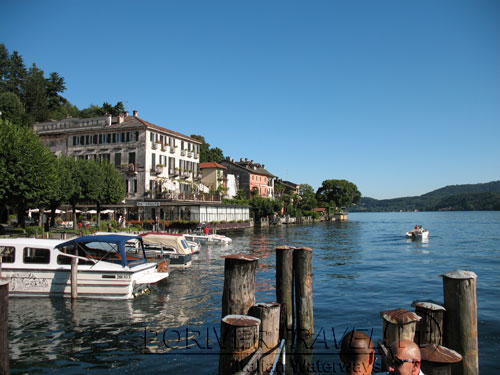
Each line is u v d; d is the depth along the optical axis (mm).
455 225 84000
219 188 70812
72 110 96000
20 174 27141
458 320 5543
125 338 10664
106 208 49938
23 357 9383
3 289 4266
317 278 19750
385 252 32312
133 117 55125
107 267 14742
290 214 98500
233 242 42500
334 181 128000
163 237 24172
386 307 13711
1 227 28609
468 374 5516
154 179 51969
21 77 90188
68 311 13258
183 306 14078
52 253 14883
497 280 18906
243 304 6184
